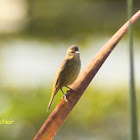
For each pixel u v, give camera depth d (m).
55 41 19.78
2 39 19.42
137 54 15.78
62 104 2.43
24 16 21.81
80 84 2.52
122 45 15.59
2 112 10.57
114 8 21.06
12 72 13.88
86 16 21.06
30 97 11.46
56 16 21.62
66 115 2.40
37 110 10.98
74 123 11.95
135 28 18.09
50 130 2.37
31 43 19.20
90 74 2.56
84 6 21.45
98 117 12.25
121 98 12.73
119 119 12.38
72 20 21.22
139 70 13.70
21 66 14.56
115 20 20.78
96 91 12.84
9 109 10.76
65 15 21.59
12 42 19.20
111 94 12.73
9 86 12.40
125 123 12.25
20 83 12.73
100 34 19.86
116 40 2.50
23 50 17.41
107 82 13.41
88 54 16.25
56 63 15.11
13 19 21.56
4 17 21.62
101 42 18.59
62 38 20.03
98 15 21.28
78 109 12.22
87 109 12.26
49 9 21.81
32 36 20.36
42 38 20.12
